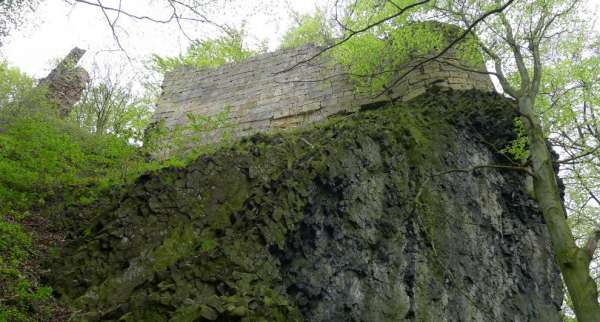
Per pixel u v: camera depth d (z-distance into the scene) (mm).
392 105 11227
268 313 5945
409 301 7457
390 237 7926
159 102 15305
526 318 8500
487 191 9648
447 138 9883
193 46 8164
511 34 7168
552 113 8766
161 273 6480
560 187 9984
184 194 7922
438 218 8609
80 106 19266
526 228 9695
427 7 8883
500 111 10562
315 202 7727
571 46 9078
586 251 4719
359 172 8336
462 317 7816
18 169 8641
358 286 7266
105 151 10406
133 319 5836
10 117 12414
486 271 8609
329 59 13594
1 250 6691
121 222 7375
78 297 6461
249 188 8164
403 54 11516
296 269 7008
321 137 9617
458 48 9766
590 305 4316
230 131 12688
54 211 8414
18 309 5730
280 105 13469
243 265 6512
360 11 10141
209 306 5789
